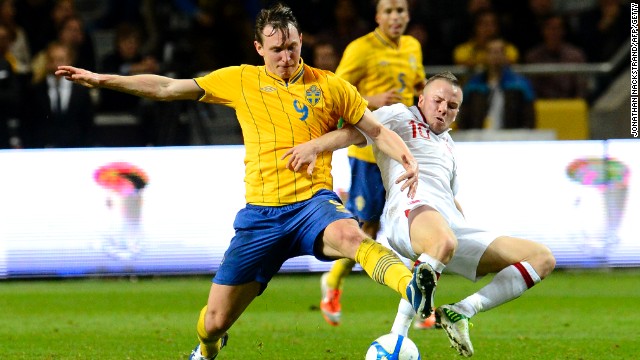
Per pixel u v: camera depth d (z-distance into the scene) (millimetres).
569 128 55469
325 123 22656
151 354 27750
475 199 46469
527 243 24172
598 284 44125
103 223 45656
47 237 45469
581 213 46812
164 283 44750
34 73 55438
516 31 60656
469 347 22609
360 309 37625
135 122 55594
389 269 20531
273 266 22391
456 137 51281
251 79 22547
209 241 45750
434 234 22766
